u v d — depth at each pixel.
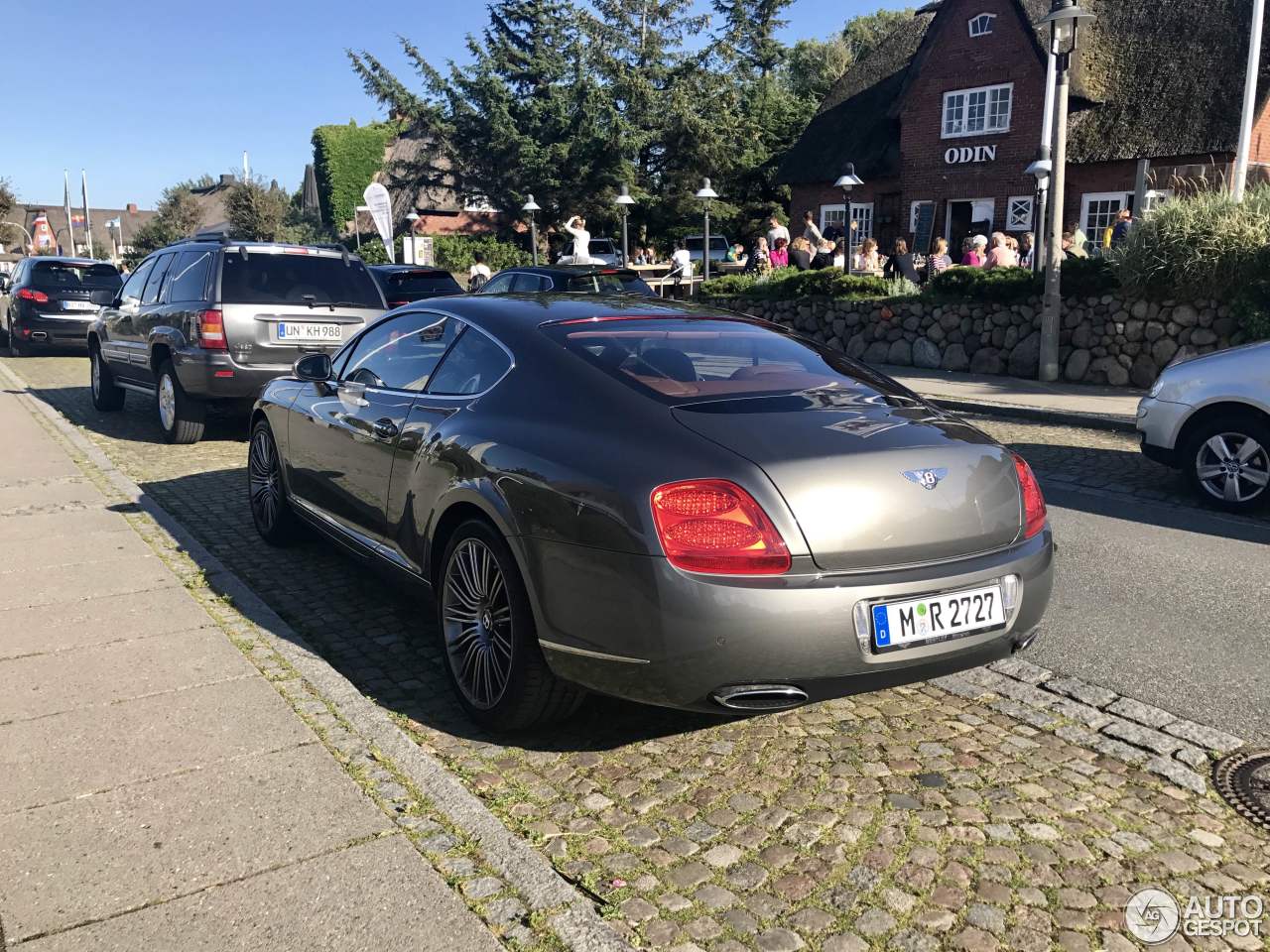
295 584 5.16
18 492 6.92
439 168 41.41
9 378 14.12
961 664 3.18
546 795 3.11
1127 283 12.05
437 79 39.69
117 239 49.75
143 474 7.84
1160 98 24.02
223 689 3.62
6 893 2.44
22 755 3.13
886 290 15.62
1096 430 10.02
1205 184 15.95
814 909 2.54
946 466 3.20
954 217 28.52
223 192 74.12
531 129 38.62
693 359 3.68
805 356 3.96
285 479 5.42
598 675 3.06
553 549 3.11
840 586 2.92
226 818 2.78
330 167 53.69
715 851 2.80
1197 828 2.93
